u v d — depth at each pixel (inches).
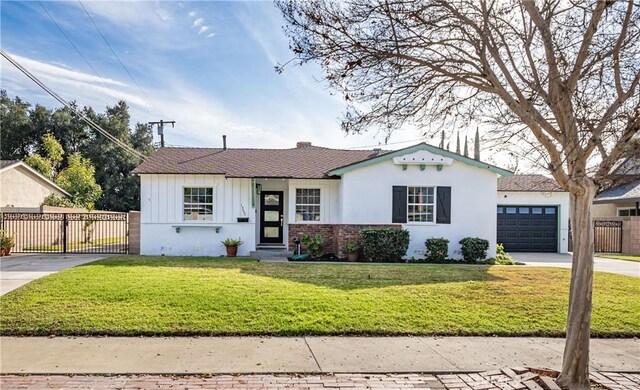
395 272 447.2
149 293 319.9
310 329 257.4
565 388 179.0
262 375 192.1
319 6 201.0
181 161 684.7
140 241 636.1
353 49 205.3
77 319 263.9
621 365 215.5
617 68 187.5
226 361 208.5
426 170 637.9
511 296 342.3
